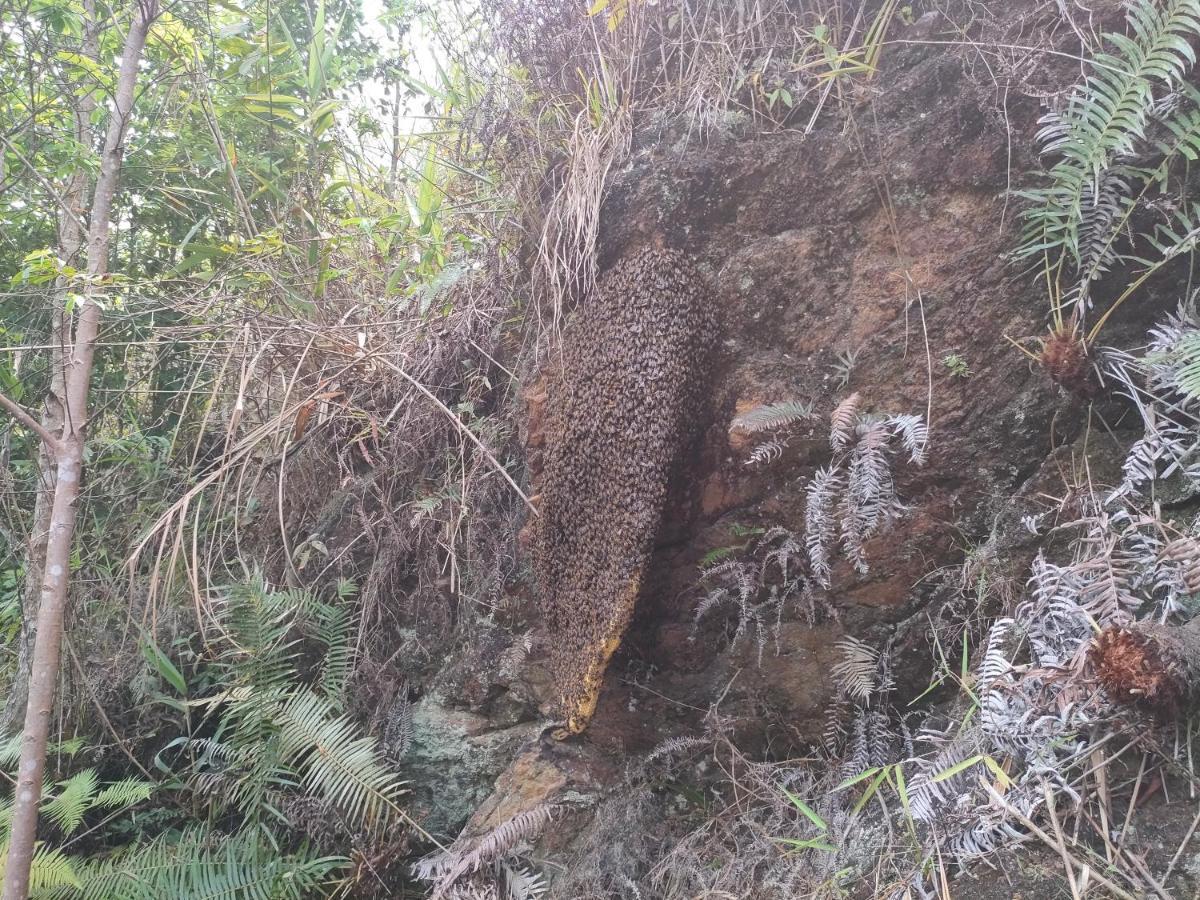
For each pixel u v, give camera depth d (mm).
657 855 2426
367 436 3602
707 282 2422
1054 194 1941
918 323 2197
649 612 2537
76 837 3184
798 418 2219
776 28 2518
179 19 3496
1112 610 1713
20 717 3621
